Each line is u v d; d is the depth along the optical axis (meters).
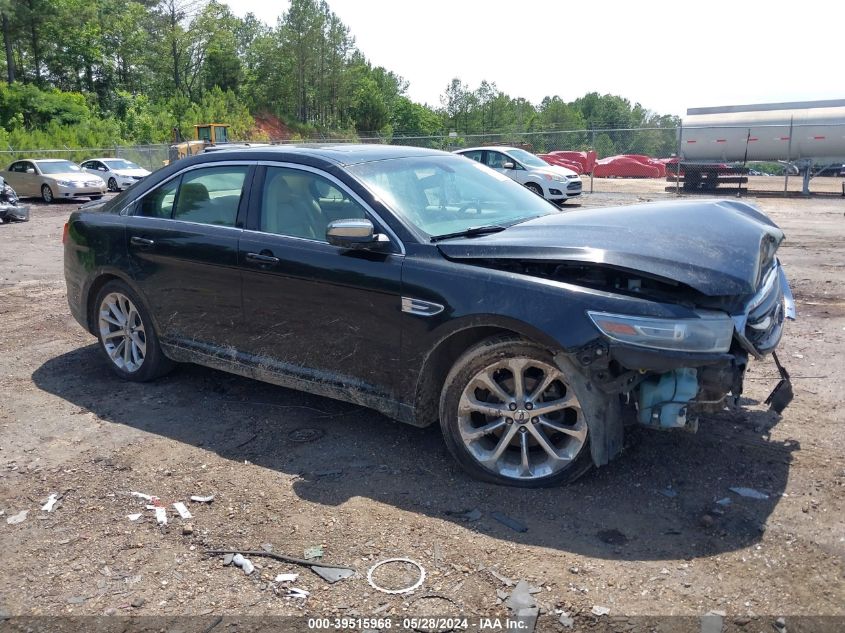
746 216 4.20
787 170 24.98
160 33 75.62
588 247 3.44
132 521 3.44
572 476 3.53
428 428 4.42
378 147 4.76
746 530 3.19
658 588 2.81
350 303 3.94
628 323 3.20
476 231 3.95
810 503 3.39
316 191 4.22
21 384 5.37
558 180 19.78
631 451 3.96
